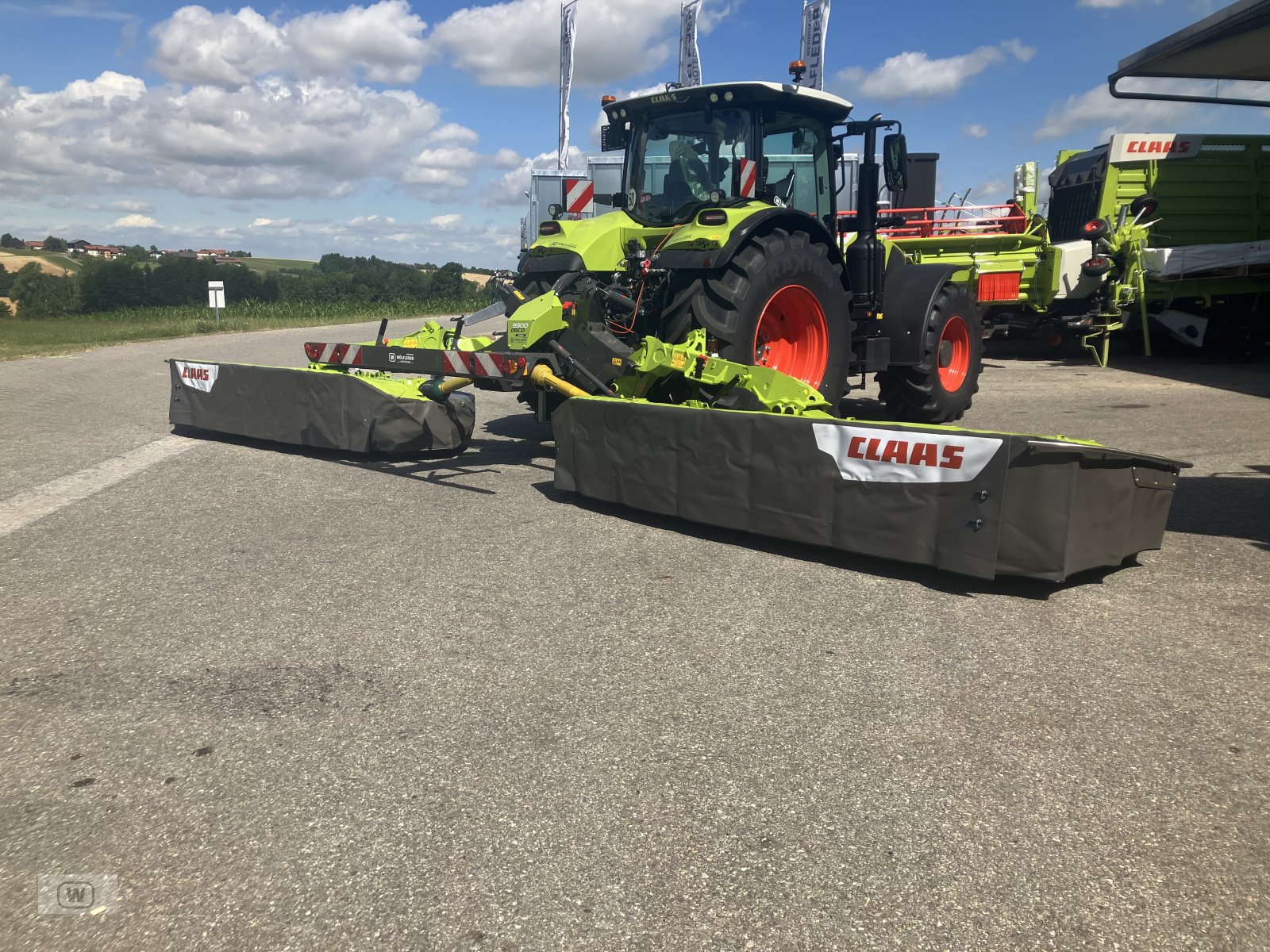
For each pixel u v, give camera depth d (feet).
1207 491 17.24
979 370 25.30
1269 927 5.72
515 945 5.60
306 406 20.59
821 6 59.67
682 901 5.99
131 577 12.40
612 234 19.39
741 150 19.39
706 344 17.84
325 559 13.26
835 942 5.61
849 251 21.88
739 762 7.72
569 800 7.14
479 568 12.90
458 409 20.90
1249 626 10.68
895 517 12.35
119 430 24.18
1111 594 11.83
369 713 8.55
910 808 7.04
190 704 8.69
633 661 9.77
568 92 79.25
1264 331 42.91
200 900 5.99
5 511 15.89
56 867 6.32
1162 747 7.92
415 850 6.53
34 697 8.80
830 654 9.95
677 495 14.80
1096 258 39.45
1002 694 8.95
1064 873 6.27
